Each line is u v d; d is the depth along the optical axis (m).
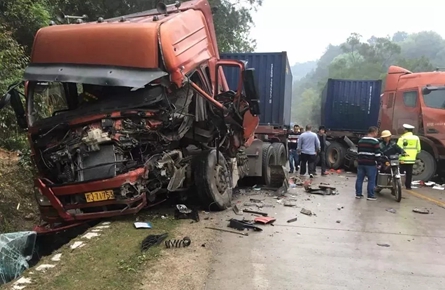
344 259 5.03
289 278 4.37
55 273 4.14
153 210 6.96
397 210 7.99
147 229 5.71
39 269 4.26
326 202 8.59
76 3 16.14
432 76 12.54
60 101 6.50
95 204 5.66
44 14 12.26
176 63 5.79
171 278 4.19
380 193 9.99
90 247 4.88
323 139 14.67
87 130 5.72
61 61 5.99
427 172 12.23
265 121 13.38
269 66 13.26
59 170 5.94
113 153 5.65
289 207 7.89
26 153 9.30
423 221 7.11
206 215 6.88
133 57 5.67
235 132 8.37
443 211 8.02
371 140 9.05
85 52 5.87
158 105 5.80
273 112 13.29
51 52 6.07
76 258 4.54
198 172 6.95
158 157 6.01
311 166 13.74
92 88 6.25
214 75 7.66
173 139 6.30
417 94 12.60
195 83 6.82
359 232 6.27
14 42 10.53
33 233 5.55
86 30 5.94
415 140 10.95
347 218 7.16
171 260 4.66
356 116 17.39
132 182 5.57
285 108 14.07
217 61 7.79
